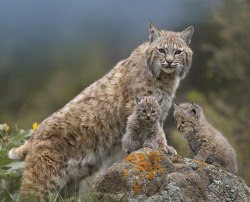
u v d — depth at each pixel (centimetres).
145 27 5906
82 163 1650
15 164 1591
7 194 1558
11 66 4944
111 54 5009
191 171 1423
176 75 1675
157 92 1655
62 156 1628
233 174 1487
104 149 1669
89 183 1625
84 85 3831
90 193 1410
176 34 1702
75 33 6412
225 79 3453
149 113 1525
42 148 1616
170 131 2966
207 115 2862
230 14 3105
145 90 1652
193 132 1566
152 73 1653
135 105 1556
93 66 4403
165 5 5897
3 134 1755
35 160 1605
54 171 1616
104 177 1414
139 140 1561
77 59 4834
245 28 3073
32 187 1584
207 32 4059
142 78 1658
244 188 1428
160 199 1366
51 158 1616
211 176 1420
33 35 6369
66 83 3891
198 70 3878
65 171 1633
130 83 1666
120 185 1398
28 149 1630
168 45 1656
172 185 1377
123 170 1404
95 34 6234
